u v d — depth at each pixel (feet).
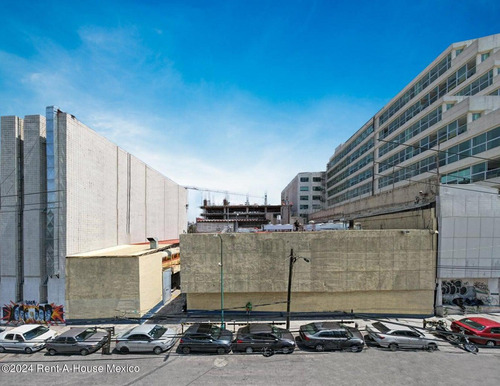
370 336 50.88
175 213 157.48
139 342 48.06
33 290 62.80
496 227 62.13
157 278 74.28
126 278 63.52
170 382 38.73
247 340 48.06
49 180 63.16
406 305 64.54
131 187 100.22
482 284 65.57
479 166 86.17
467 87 102.01
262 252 64.03
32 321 62.64
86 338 49.21
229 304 65.36
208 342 47.73
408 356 45.91
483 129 83.87
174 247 97.96
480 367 42.16
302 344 50.83
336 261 63.93
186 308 69.15
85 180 70.90
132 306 63.36
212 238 64.08
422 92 120.57
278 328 52.01
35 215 63.36
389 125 146.51
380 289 63.87
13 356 47.55
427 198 66.59
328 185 244.63
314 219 176.76
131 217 100.12
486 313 63.21
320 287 63.87
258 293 65.31
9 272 63.72
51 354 47.85
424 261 63.72
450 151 99.25
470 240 62.34
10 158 64.44
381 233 64.03
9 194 64.44
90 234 72.84
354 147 187.73
